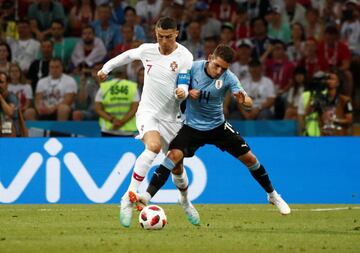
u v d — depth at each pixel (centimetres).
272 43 6278
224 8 6675
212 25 6500
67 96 5847
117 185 4678
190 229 3144
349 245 2614
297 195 4753
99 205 4519
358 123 6066
